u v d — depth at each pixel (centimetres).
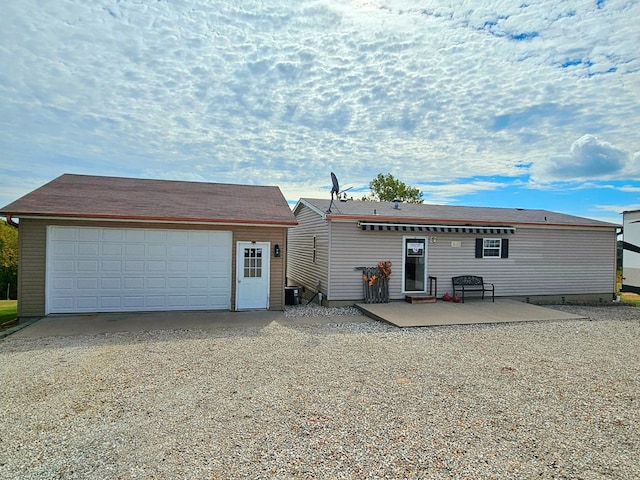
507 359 738
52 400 517
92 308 1116
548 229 1586
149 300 1153
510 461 377
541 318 1151
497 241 1531
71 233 1094
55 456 380
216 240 1194
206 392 550
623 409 509
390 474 353
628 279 1650
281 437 421
